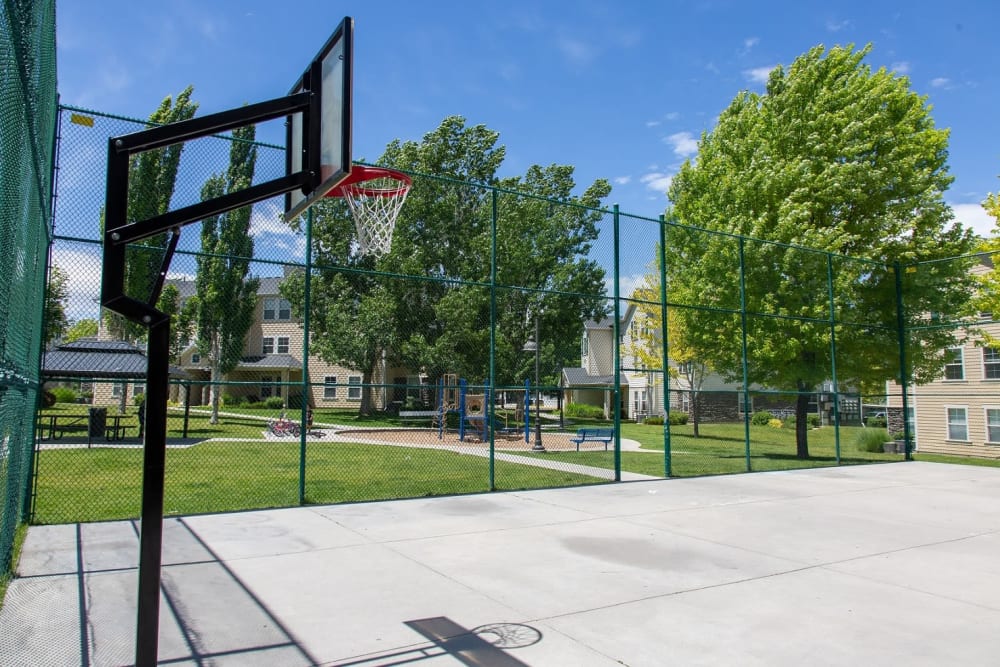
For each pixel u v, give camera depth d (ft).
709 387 125.08
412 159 102.99
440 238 85.92
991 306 60.64
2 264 11.98
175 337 57.93
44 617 14.70
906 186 61.62
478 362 74.79
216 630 14.08
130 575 17.97
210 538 22.58
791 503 32.19
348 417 89.66
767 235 58.80
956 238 63.82
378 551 21.11
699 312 57.77
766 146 62.69
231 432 71.82
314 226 81.30
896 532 25.46
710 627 14.73
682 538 23.73
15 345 15.16
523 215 80.59
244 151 29.32
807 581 18.53
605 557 20.83
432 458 52.06
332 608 15.60
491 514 27.78
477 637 13.92
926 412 84.38
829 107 63.46
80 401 92.58
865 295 60.54
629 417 137.80
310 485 35.96
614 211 39.50
